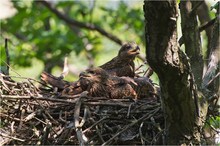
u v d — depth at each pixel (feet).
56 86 48.80
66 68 51.55
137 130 41.63
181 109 38.14
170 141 39.42
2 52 74.33
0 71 47.44
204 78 44.88
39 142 41.68
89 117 41.63
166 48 35.27
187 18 45.98
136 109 42.27
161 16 34.14
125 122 41.88
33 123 42.60
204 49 66.74
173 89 37.04
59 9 87.56
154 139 40.50
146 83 47.01
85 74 47.75
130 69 53.52
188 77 36.96
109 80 47.52
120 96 46.65
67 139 41.55
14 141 41.93
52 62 78.33
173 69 35.88
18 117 43.14
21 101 42.88
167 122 39.17
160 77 36.55
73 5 84.07
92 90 47.26
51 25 86.79
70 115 42.80
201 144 40.11
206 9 59.41
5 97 41.52
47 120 42.22
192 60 45.42
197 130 39.34
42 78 48.93
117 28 81.15
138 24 79.36
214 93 44.24
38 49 78.95
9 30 81.66
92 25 77.30
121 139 41.27
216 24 46.50
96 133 41.37
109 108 42.98
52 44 78.69
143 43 71.41
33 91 45.06
